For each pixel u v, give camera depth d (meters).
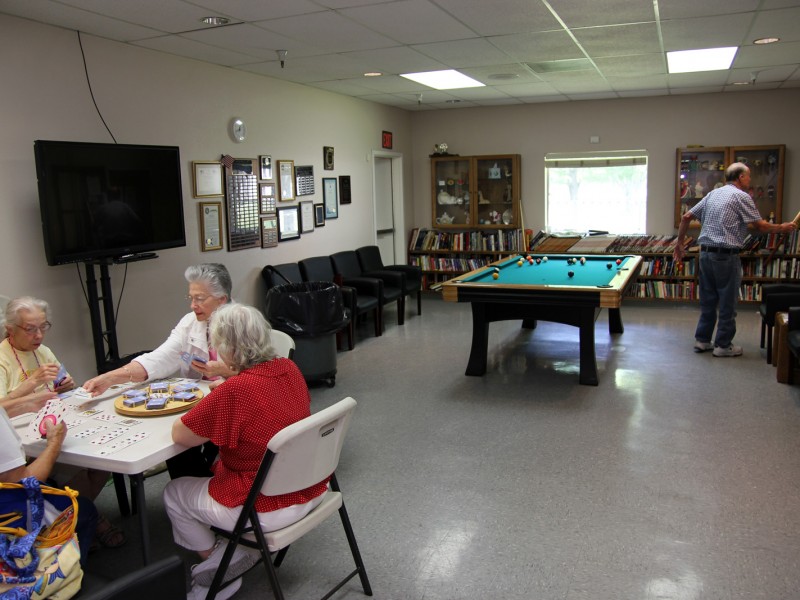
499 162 8.82
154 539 2.86
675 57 5.59
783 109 7.59
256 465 2.11
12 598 1.64
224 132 5.57
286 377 2.18
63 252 3.81
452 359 5.79
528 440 3.86
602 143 8.41
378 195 8.86
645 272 8.19
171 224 4.64
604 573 2.50
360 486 3.31
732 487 3.19
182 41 4.50
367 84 6.71
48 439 2.05
